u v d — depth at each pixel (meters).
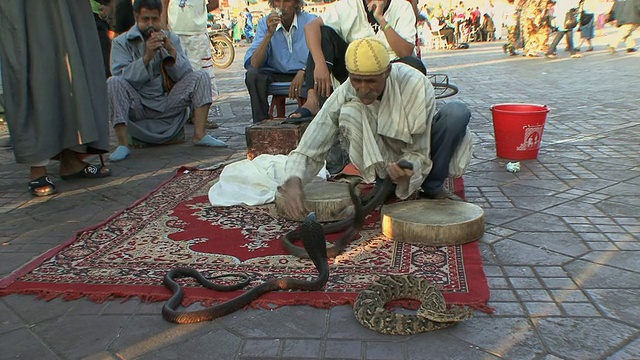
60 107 4.49
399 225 3.17
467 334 2.23
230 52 16.52
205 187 4.53
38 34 4.23
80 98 4.46
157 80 6.13
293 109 8.52
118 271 2.92
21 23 4.12
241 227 3.57
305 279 2.77
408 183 3.36
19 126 4.25
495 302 2.47
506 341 2.17
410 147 3.49
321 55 4.68
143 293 2.65
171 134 6.29
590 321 2.29
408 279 2.55
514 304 2.45
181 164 5.41
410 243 3.16
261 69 6.04
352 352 2.14
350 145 3.45
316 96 5.01
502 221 3.49
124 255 3.15
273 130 4.77
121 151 5.70
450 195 3.79
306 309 2.48
